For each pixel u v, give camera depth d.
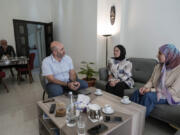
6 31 4.19
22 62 3.24
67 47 4.43
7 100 2.49
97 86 2.30
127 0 2.65
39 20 4.89
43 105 1.32
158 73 1.68
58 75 1.96
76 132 0.92
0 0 3.96
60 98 1.49
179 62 1.50
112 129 0.96
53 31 5.18
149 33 2.42
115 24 2.84
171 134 1.52
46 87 1.88
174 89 1.48
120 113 1.17
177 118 1.37
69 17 4.04
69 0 3.89
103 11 3.00
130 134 1.18
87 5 3.19
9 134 1.54
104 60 3.19
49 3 5.04
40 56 6.02
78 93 1.60
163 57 1.53
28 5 4.56
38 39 5.81
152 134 1.52
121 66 2.11
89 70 2.78
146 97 1.55
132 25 2.65
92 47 3.24
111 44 3.00
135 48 2.67
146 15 2.41
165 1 2.14
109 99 1.45
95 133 0.91
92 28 3.14
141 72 2.28
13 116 1.93
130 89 1.92
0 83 3.47
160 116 1.50
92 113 1.08
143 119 1.28
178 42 2.08
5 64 2.95
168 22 2.15
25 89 3.09
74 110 1.16
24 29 4.61
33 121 1.80
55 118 1.09
